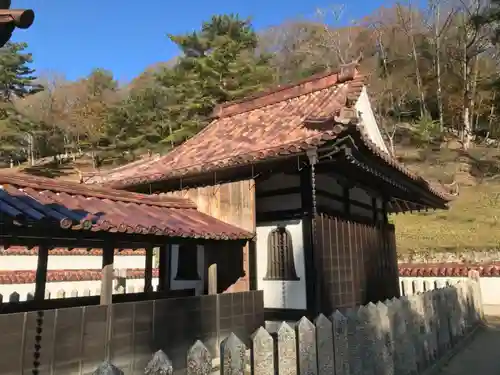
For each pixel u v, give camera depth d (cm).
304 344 340
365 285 988
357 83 1051
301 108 1059
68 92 4494
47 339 466
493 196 2506
